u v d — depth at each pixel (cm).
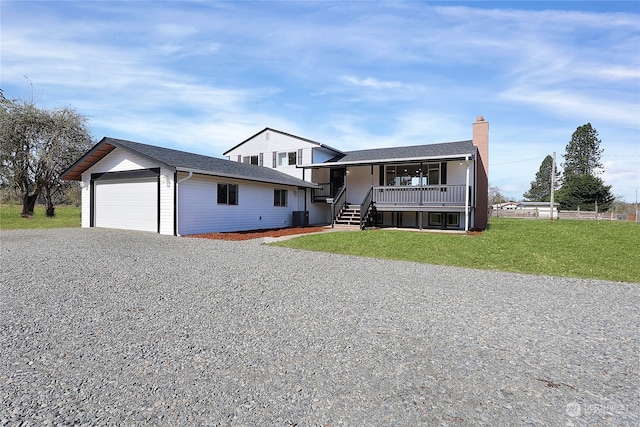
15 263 684
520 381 260
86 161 1508
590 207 4031
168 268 664
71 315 393
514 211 3588
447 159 1463
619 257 826
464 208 1427
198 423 201
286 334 347
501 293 522
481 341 338
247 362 284
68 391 235
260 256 828
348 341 332
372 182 1636
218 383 249
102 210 1523
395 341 334
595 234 1194
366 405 224
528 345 329
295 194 1934
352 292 516
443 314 418
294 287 540
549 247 959
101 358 287
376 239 1112
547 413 218
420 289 541
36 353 294
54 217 2369
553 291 539
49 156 2181
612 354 311
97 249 872
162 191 1284
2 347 305
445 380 260
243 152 2394
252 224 1616
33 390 235
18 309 411
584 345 331
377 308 438
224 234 1327
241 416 209
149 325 366
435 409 221
